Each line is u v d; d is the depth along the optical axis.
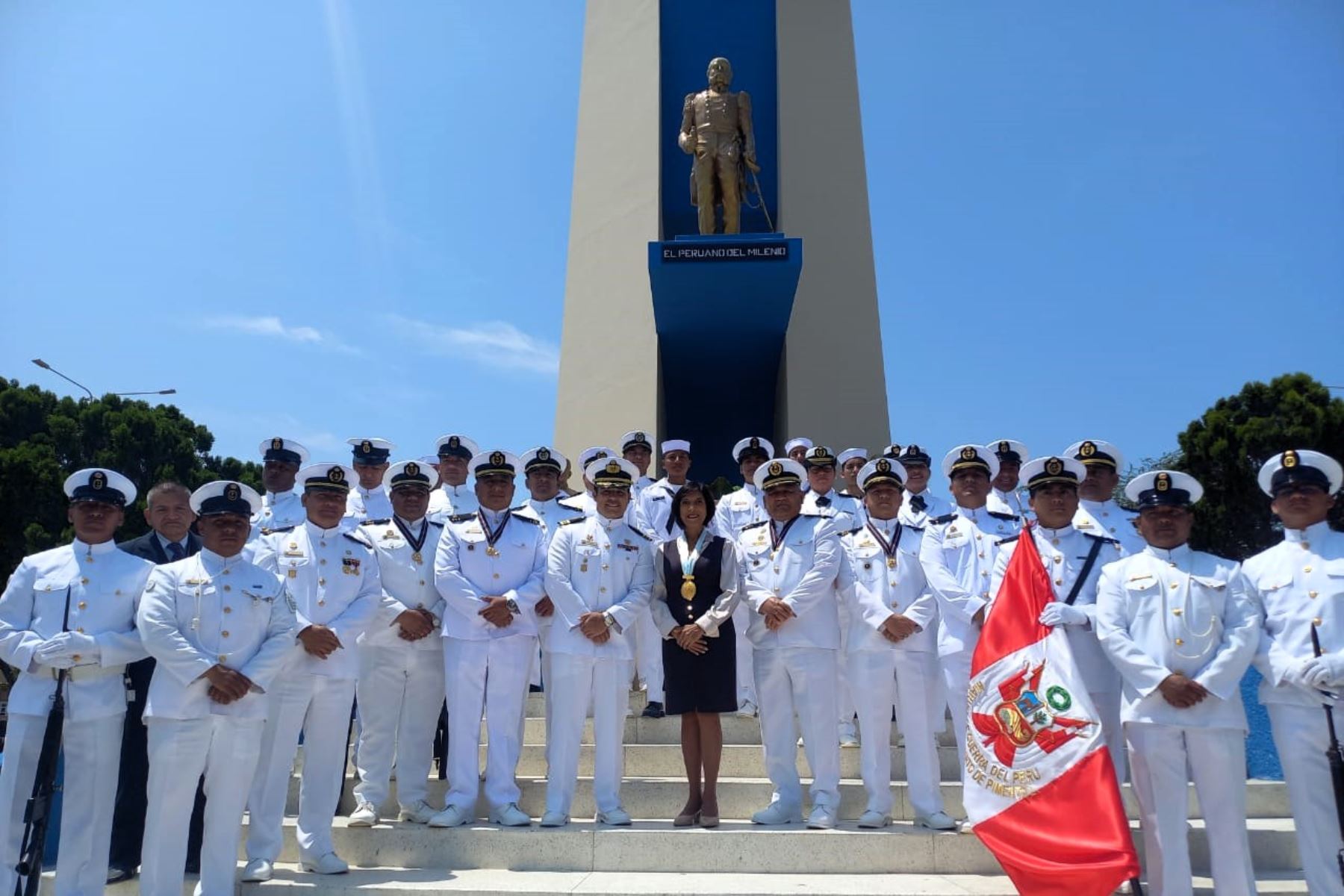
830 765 6.37
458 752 6.42
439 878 5.72
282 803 6.00
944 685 6.72
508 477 6.89
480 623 6.54
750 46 18.00
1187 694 5.15
